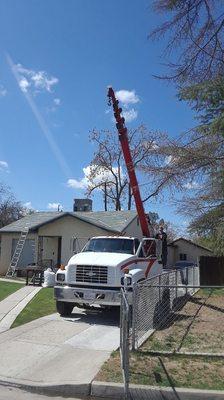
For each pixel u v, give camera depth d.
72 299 12.31
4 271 31.31
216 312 13.57
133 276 12.00
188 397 6.85
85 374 7.70
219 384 7.19
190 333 10.66
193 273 21.03
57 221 29.58
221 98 10.58
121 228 28.84
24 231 30.00
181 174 11.32
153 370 7.79
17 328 10.95
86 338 10.14
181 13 9.21
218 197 13.32
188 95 10.59
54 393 7.22
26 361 8.49
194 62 9.98
